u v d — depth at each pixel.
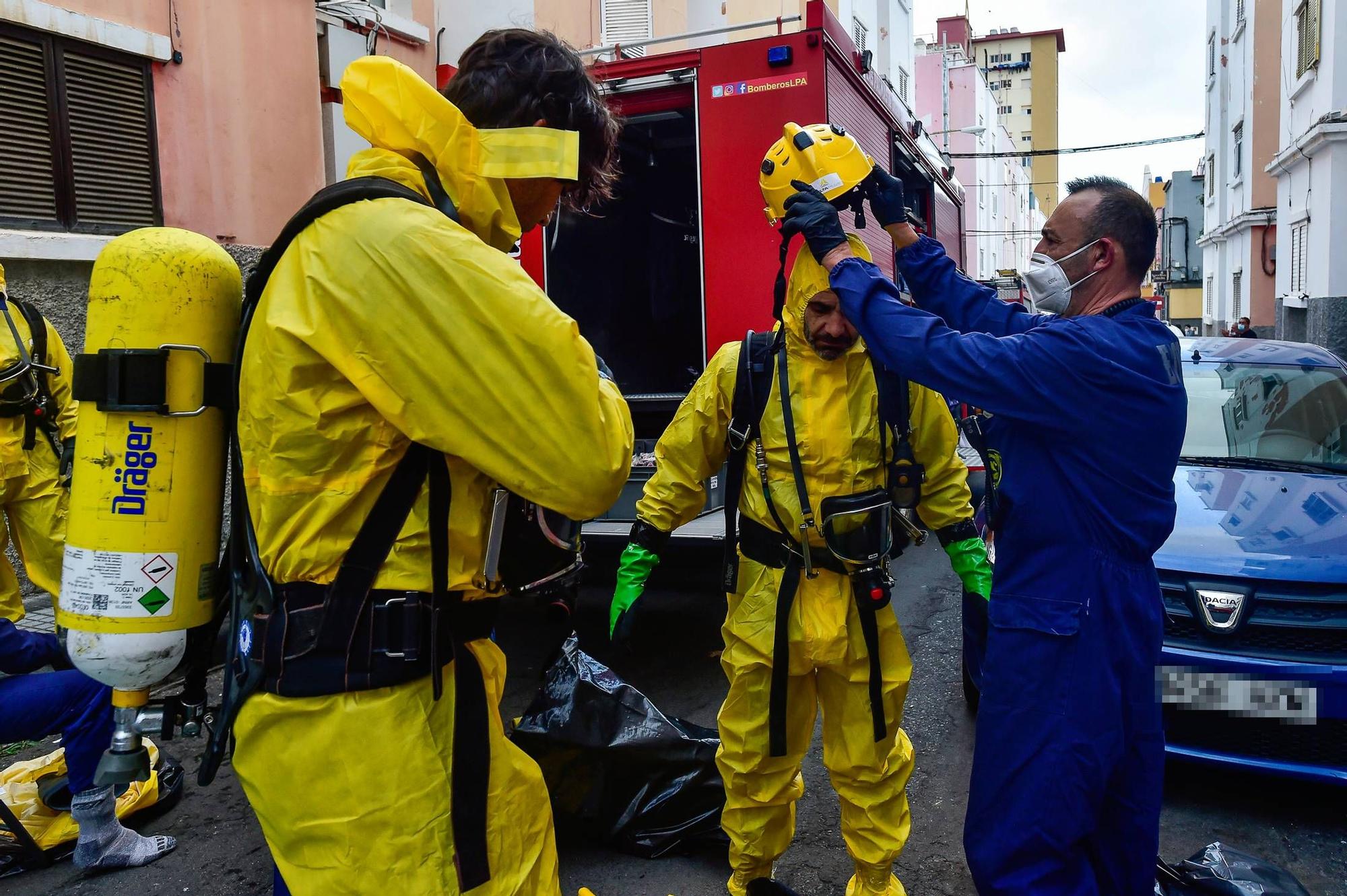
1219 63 27.23
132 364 1.29
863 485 2.24
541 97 1.38
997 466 2.06
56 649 2.72
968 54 49.22
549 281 5.64
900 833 2.39
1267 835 3.00
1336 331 15.40
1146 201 2.01
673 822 2.84
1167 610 3.10
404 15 8.33
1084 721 1.86
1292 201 17.88
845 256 2.02
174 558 1.32
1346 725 2.93
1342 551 3.11
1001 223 46.22
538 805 1.45
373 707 1.24
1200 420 4.23
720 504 4.45
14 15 4.91
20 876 2.78
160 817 3.13
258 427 1.25
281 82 6.71
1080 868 1.90
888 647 2.33
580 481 1.23
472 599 1.35
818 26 4.57
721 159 4.73
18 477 3.33
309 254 1.22
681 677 4.38
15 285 5.12
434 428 1.19
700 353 4.88
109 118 5.52
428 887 1.25
